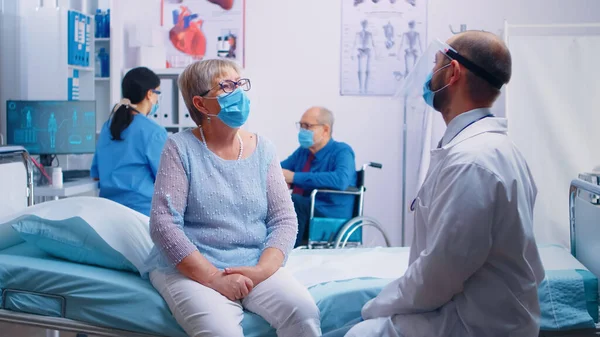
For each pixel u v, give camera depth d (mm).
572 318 2037
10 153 2520
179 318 1784
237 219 1942
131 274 2059
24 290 1994
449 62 1640
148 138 3082
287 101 4734
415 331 1580
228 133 1966
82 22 4348
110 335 1915
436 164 1621
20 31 4250
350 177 3719
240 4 4715
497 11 4500
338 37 4648
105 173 3115
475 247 1472
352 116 4688
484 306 1533
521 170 1578
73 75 4379
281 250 1943
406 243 4699
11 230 2281
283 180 2074
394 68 4621
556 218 4074
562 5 4438
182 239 1845
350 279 2133
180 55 4801
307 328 1773
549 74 4039
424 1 4559
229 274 1829
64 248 2139
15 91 4281
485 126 1596
